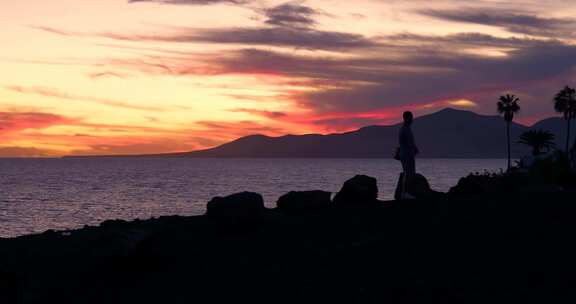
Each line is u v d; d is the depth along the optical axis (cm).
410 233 1152
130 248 1071
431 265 952
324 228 1259
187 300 912
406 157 1630
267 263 1051
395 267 962
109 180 17938
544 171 1956
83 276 1051
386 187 12850
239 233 1281
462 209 1336
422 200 1515
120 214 7831
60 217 7462
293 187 14000
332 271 973
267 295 899
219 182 16525
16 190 12938
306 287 912
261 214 1308
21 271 1076
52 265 1109
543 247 992
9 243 1304
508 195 1534
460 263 952
